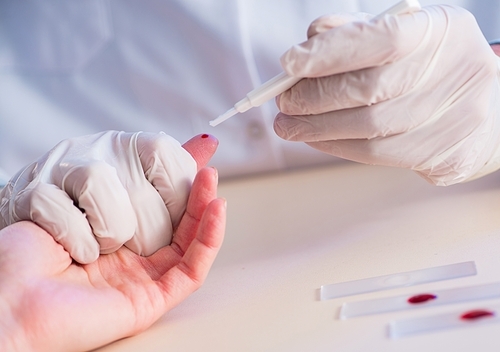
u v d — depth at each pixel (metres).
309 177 0.77
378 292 0.49
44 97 0.78
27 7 0.76
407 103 0.54
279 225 0.64
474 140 0.57
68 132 0.80
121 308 0.48
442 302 0.46
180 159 0.54
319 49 0.51
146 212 0.53
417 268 0.51
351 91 0.53
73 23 0.76
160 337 0.49
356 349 0.44
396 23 0.51
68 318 0.47
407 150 0.56
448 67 0.54
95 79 0.78
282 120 0.58
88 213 0.51
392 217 0.61
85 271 0.51
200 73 0.76
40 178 0.52
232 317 0.50
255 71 0.76
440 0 0.77
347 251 0.56
